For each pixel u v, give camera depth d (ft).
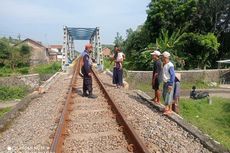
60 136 11.92
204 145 11.70
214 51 71.00
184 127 13.80
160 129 13.58
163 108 17.38
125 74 52.34
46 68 89.30
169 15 74.02
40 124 15.10
